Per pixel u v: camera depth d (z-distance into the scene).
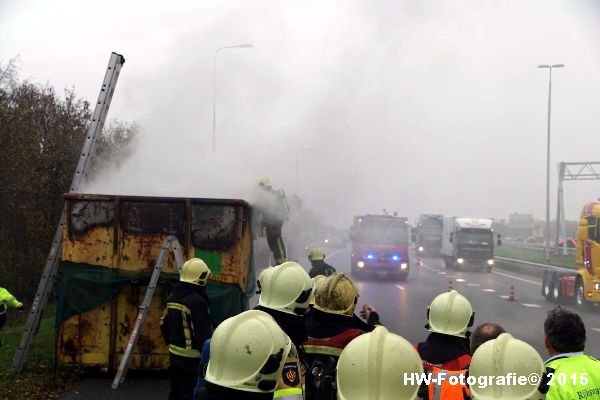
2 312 9.21
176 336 5.51
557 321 3.15
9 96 16.42
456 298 3.44
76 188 8.74
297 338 3.49
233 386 2.26
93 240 8.39
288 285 3.49
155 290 8.31
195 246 8.39
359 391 2.00
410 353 2.04
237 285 8.33
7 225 16.08
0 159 14.87
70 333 8.27
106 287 8.26
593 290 18.23
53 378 8.12
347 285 3.72
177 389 5.60
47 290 8.56
